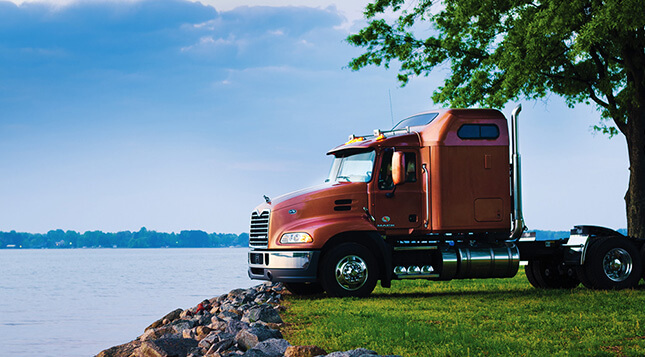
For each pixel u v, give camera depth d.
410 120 15.71
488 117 14.83
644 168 23.34
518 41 22.53
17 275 116.94
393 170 13.91
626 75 25.03
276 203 14.57
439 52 27.44
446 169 14.53
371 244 14.59
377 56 27.78
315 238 14.08
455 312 11.60
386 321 10.30
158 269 136.00
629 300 12.65
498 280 18.91
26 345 25.00
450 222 14.50
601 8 20.08
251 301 15.66
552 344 8.49
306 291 16.16
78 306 44.94
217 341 9.55
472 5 24.64
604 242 15.14
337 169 15.23
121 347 11.29
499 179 14.77
